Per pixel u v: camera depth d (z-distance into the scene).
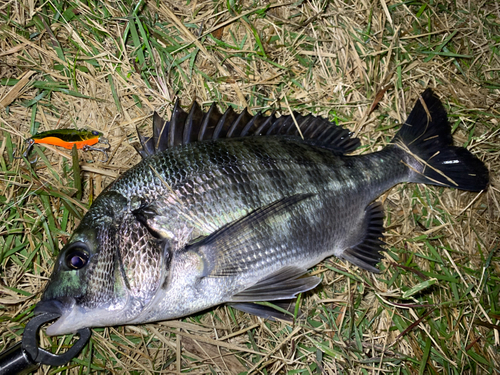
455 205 0.51
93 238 0.34
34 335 0.35
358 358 0.44
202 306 0.37
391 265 0.47
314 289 0.45
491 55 0.54
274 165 0.39
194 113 0.40
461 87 0.53
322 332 0.44
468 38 0.55
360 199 0.44
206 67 0.49
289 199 0.39
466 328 0.46
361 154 0.47
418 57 0.53
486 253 0.50
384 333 0.45
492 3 0.55
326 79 0.51
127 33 0.46
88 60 0.46
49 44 0.45
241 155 0.38
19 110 0.44
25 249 0.42
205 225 0.36
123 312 0.35
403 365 0.45
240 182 0.37
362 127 0.51
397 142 0.47
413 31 0.54
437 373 0.44
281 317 0.42
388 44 0.53
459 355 0.46
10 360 0.35
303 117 0.44
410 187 0.50
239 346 0.42
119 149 0.45
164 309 0.36
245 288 0.38
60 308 0.33
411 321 0.45
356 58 0.51
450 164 0.48
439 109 0.48
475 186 0.48
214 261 0.36
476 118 0.52
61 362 0.37
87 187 0.44
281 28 0.51
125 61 0.46
